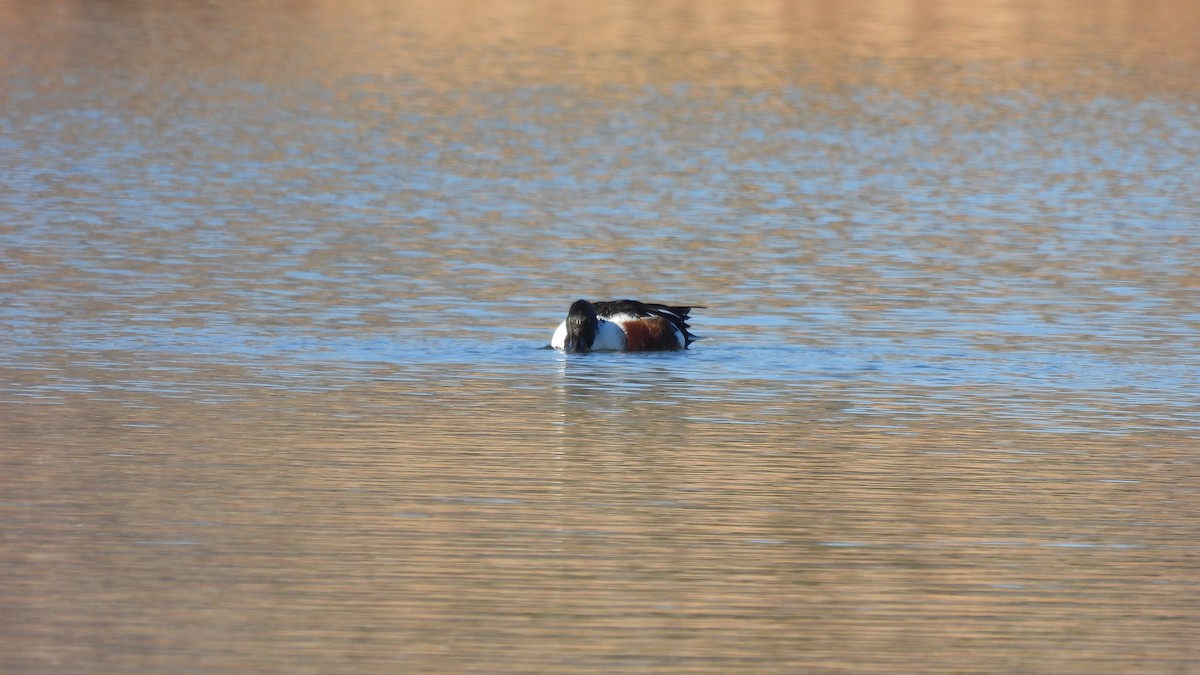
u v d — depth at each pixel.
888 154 80.06
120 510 27.94
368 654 22.09
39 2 130.00
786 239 58.78
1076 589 24.98
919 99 97.56
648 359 41.16
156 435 32.91
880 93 99.31
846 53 113.38
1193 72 108.44
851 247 57.41
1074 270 53.56
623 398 36.97
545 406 36.19
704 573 25.38
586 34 119.62
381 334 43.19
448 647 22.38
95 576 24.78
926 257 55.66
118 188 66.69
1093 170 76.38
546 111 91.44
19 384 36.91
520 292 49.22
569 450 32.44
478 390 37.50
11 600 23.81
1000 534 27.55
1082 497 29.72
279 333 42.94
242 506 28.31
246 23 123.81
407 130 84.62
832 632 23.17
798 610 23.92
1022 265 54.41
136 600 23.86
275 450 32.00
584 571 25.34
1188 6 135.00
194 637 22.56
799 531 27.50
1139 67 110.00
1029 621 23.70
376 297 47.88
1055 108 95.38
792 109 93.50
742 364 40.72
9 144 77.19
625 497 29.30
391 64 107.00
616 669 21.78
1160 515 28.72
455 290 49.28
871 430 34.38
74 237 56.09
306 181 69.75
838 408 36.25
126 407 35.12
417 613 23.55
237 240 56.50
